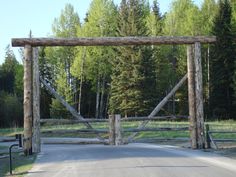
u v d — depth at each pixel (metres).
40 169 17.69
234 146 26.17
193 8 64.44
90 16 66.69
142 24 61.91
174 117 25.41
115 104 60.75
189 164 17.66
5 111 69.94
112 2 67.19
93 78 68.06
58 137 40.34
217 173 15.21
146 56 59.19
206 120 56.38
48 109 72.06
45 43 24.64
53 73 73.50
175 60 66.25
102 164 18.23
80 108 72.06
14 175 16.77
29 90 24.62
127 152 23.02
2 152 26.19
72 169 17.11
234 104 59.38
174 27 65.38
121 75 59.59
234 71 58.75
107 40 24.84
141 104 58.84
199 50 25.36
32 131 24.86
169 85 65.19
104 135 38.50
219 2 62.91
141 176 14.74
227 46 60.44
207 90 62.53
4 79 91.44
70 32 70.19
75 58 67.19
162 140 28.95
